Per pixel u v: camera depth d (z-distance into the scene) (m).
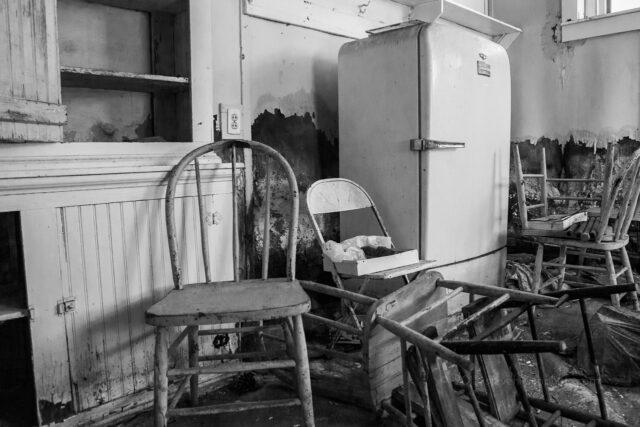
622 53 3.13
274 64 2.41
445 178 2.26
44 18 1.39
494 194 2.61
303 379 1.40
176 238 1.66
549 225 2.56
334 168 2.74
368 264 1.91
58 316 1.46
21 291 1.47
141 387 1.66
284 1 2.40
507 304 1.55
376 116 2.31
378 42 2.28
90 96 1.84
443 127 2.21
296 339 1.40
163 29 1.94
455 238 2.36
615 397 1.74
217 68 2.18
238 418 1.65
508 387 1.53
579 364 1.93
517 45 3.59
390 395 1.54
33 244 1.40
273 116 2.44
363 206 2.23
